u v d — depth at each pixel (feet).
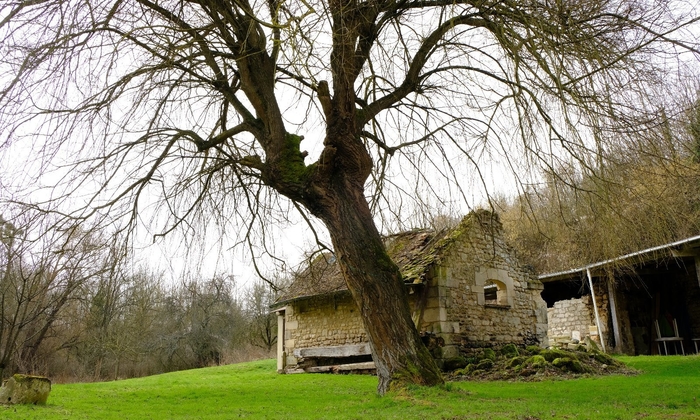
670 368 35.58
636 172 20.97
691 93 20.13
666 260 48.19
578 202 23.29
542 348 40.93
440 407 18.70
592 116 20.52
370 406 20.40
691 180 21.43
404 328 23.29
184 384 42.16
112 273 24.41
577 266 53.31
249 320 103.81
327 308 46.73
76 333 57.77
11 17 18.69
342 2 22.59
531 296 44.68
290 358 49.37
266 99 25.45
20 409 22.49
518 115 23.21
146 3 22.31
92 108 22.57
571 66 21.52
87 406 25.53
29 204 20.59
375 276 23.66
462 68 27.58
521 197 25.99
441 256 38.27
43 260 21.49
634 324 58.75
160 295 67.51
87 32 20.71
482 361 36.01
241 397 29.43
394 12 26.37
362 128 27.20
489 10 23.62
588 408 18.40
